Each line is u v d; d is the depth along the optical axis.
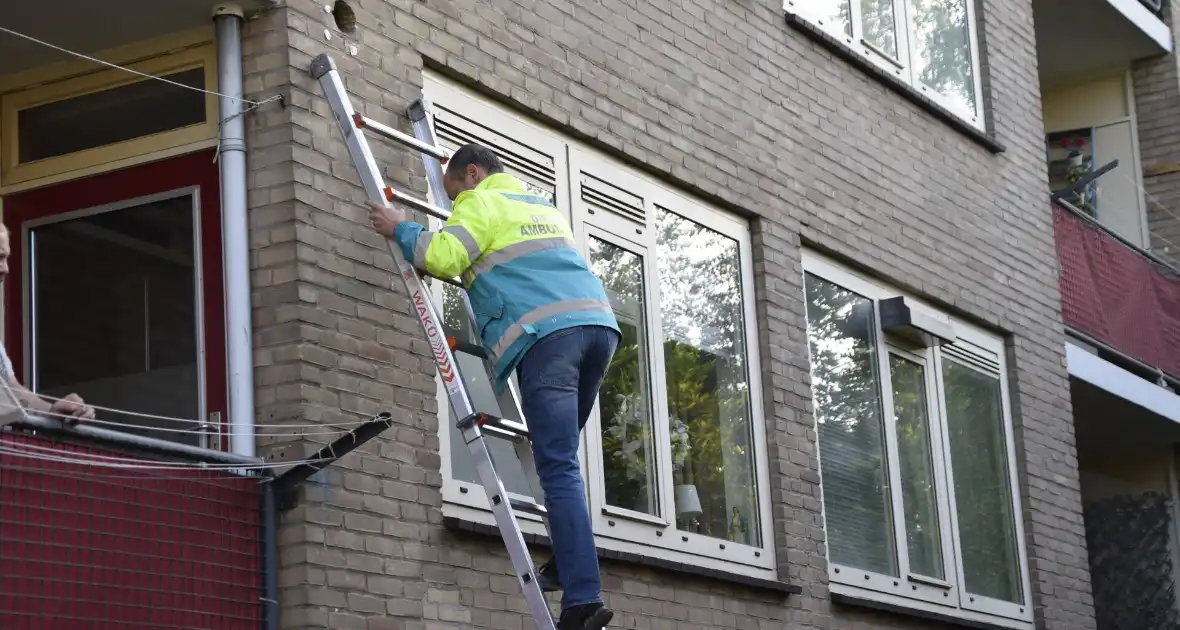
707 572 8.34
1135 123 16.00
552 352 5.96
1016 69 12.50
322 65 6.70
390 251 6.26
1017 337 11.74
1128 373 13.67
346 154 6.90
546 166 8.09
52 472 5.52
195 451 5.94
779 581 8.89
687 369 8.77
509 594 7.16
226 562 6.08
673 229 8.88
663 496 8.36
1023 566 11.34
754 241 9.39
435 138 7.12
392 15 7.33
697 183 8.96
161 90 7.03
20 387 5.58
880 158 10.60
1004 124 12.15
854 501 9.84
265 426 6.36
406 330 6.98
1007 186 12.01
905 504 10.34
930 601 10.29
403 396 6.89
